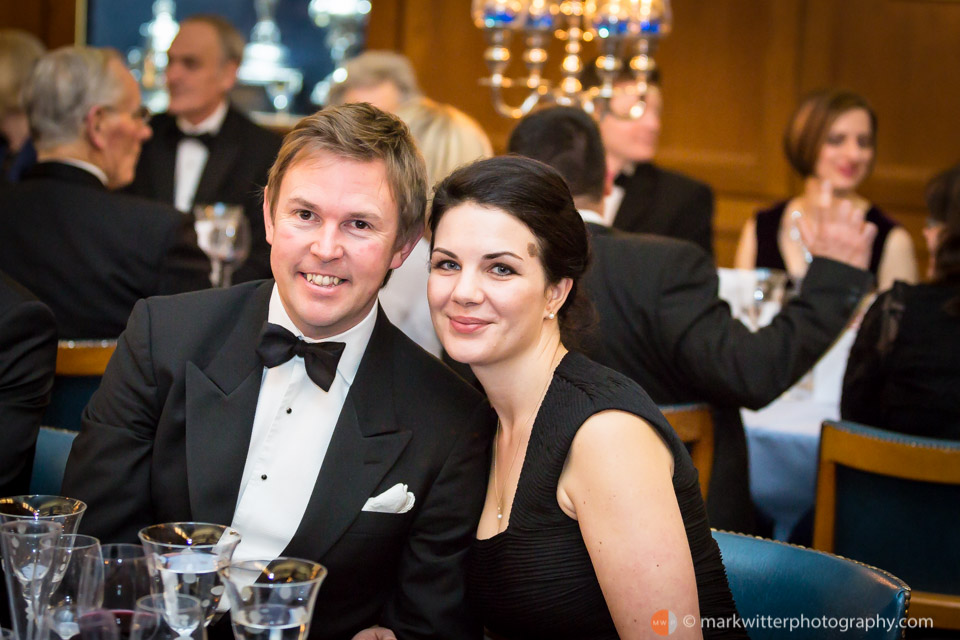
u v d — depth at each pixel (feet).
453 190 5.12
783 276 10.50
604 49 10.03
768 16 18.60
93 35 18.31
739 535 5.59
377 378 5.53
